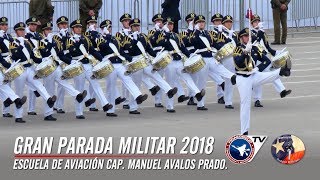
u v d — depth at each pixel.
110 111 37.50
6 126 35.56
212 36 38.94
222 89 39.84
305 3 57.53
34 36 37.22
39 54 36.94
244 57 32.00
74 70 36.59
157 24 38.72
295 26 58.38
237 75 32.19
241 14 46.81
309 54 50.78
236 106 39.28
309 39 55.50
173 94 37.91
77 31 37.62
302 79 44.59
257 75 32.19
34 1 46.44
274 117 36.16
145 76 38.41
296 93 41.50
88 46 37.47
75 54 37.47
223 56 38.59
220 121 35.72
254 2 56.03
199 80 38.94
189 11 52.03
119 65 37.47
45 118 36.88
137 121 36.09
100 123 35.84
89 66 37.47
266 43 38.06
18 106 36.34
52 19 47.59
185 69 37.94
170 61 37.75
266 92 42.25
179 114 37.56
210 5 53.22
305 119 35.62
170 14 48.50
